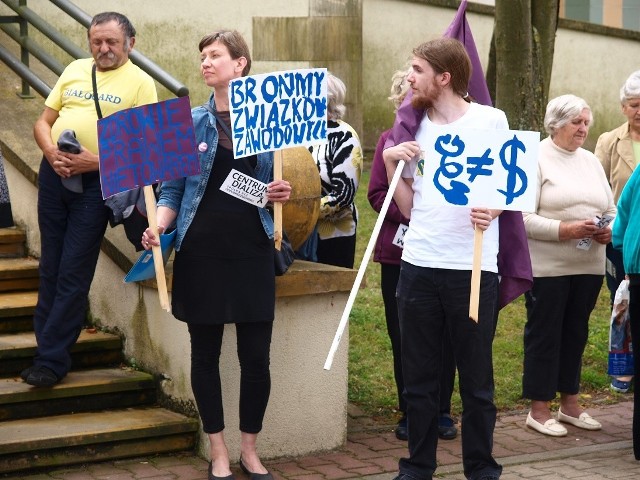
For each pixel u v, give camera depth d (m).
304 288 7.45
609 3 23.23
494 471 6.50
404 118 6.56
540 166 8.09
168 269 7.39
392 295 7.88
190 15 15.02
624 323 8.98
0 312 8.08
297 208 7.45
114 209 7.18
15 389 7.35
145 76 7.48
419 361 6.57
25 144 9.16
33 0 13.31
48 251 7.48
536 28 13.05
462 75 6.35
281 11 15.41
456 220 6.34
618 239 7.80
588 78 21.41
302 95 6.60
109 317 8.35
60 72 8.98
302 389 7.61
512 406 8.95
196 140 6.58
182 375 7.51
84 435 7.05
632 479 7.16
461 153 6.17
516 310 10.75
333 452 7.73
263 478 6.93
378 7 17.95
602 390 9.50
